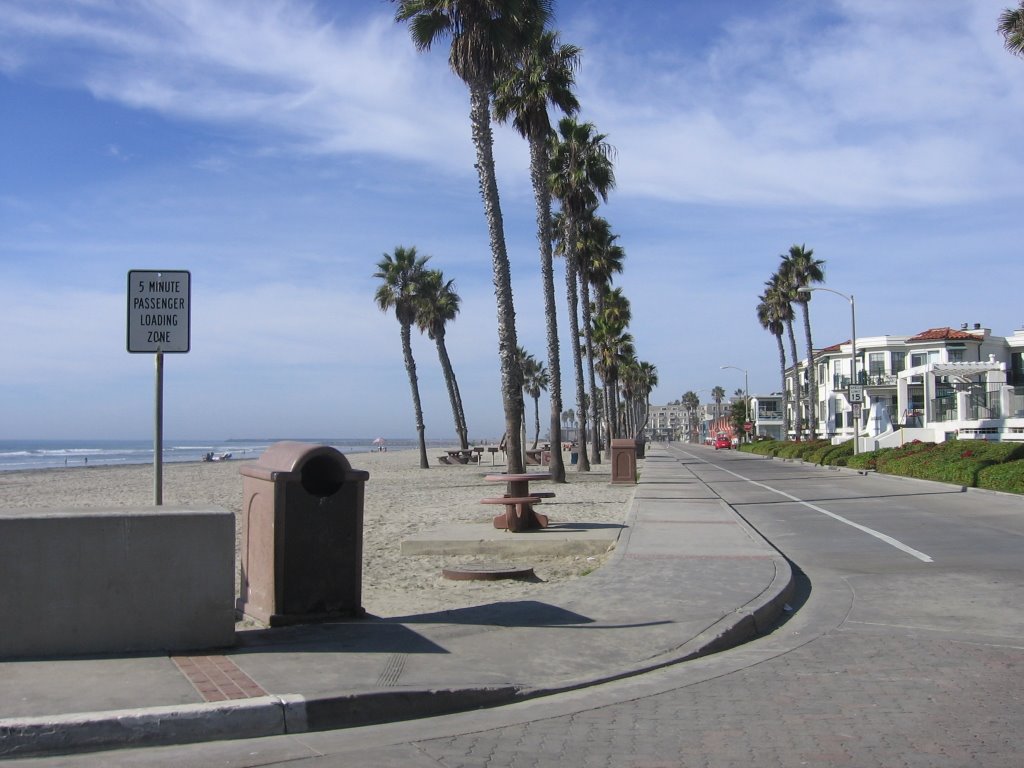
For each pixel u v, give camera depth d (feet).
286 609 25.99
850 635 27.68
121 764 16.62
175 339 25.62
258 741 18.08
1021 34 79.71
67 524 22.36
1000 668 23.50
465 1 67.26
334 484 29.40
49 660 21.74
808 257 225.35
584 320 168.55
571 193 128.98
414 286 180.45
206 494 108.06
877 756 17.11
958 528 55.26
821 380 306.96
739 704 20.65
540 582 37.86
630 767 16.74
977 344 242.78
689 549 42.93
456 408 231.91
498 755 17.42
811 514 66.59
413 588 36.73
